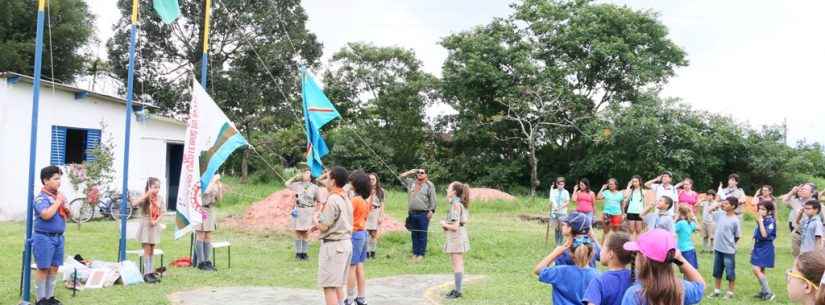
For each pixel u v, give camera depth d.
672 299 3.78
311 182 12.38
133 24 9.52
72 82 33.41
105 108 19.17
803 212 10.27
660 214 10.72
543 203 26.41
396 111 38.72
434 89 38.91
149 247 9.49
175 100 32.91
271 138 35.31
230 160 38.81
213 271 10.56
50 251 7.70
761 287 9.77
